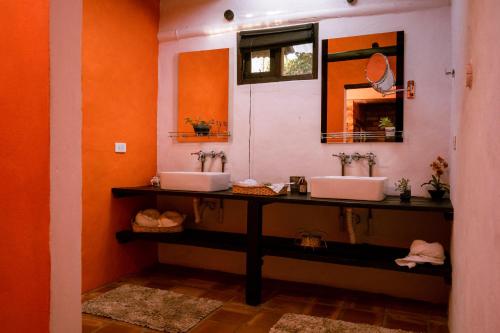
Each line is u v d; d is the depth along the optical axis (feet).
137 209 12.47
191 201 12.88
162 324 8.26
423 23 10.17
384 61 9.86
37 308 3.78
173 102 13.07
